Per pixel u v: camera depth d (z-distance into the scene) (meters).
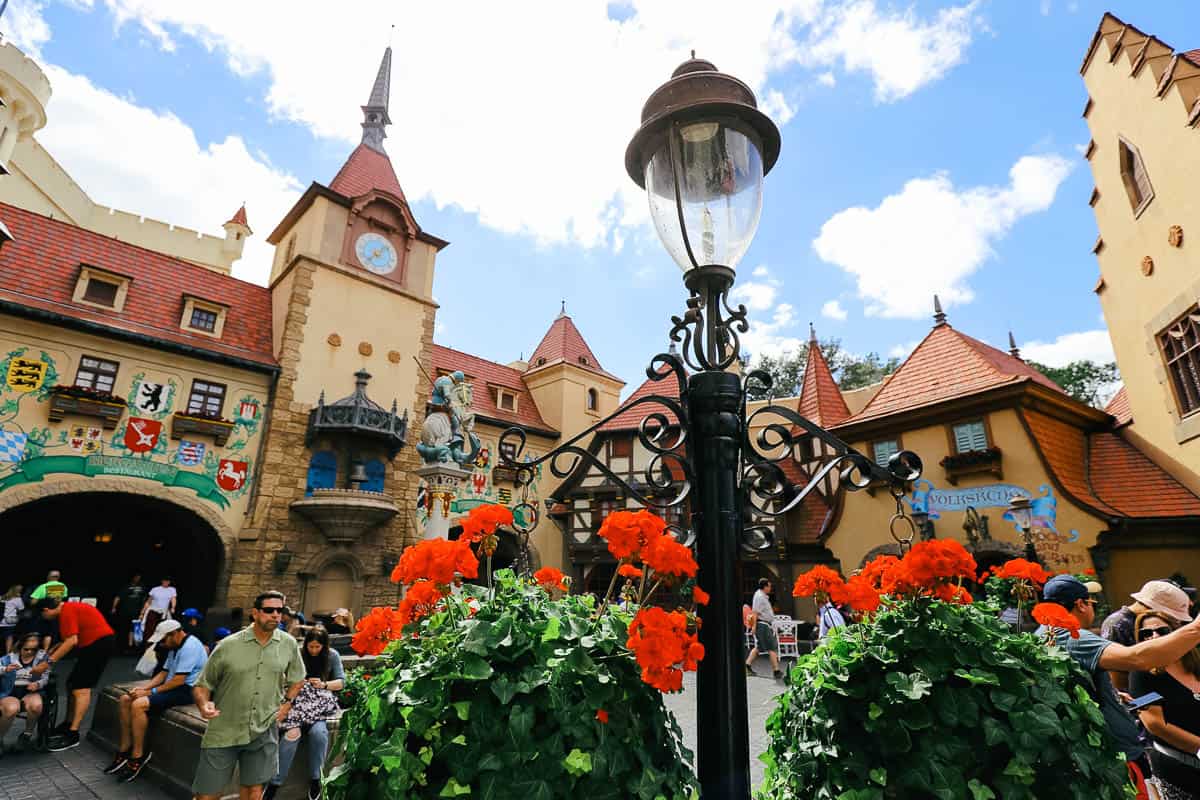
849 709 1.90
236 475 15.41
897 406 15.28
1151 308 12.28
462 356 24.91
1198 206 10.84
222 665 4.12
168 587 13.54
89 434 13.48
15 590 11.34
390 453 18.17
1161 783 3.03
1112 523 11.41
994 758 1.74
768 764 2.26
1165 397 12.06
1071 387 29.44
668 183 2.09
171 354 15.14
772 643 10.72
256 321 17.83
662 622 1.46
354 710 1.70
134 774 5.59
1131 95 12.55
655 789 1.51
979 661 1.85
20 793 5.27
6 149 15.58
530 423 23.50
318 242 18.41
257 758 4.19
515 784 1.42
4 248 14.09
